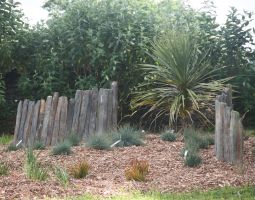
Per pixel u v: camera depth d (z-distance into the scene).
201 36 14.71
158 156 10.14
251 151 10.41
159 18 15.08
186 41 12.18
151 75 14.35
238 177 8.60
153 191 7.95
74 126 12.44
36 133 12.50
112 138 11.33
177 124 12.81
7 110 15.30
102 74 14.30
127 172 8.77
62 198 7.51
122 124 14.38
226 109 9.74
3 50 14.76
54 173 8.94
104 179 8.76
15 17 15.29
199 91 12.12
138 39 14.47
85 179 8.71
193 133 11.38
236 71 14.59
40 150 11.06
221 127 9.77
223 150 9.70
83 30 14.47
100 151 10.65
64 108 12.53
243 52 14.76
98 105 12.47
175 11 15.41
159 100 12.08
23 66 15.51
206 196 7.61
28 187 7.99
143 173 8.77
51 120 12.49
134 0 15.40
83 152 10.58
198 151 10.44
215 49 14.70
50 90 14.54
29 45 15.41
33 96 15.17
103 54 14.21
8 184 8.16
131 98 14.66
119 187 8.17
